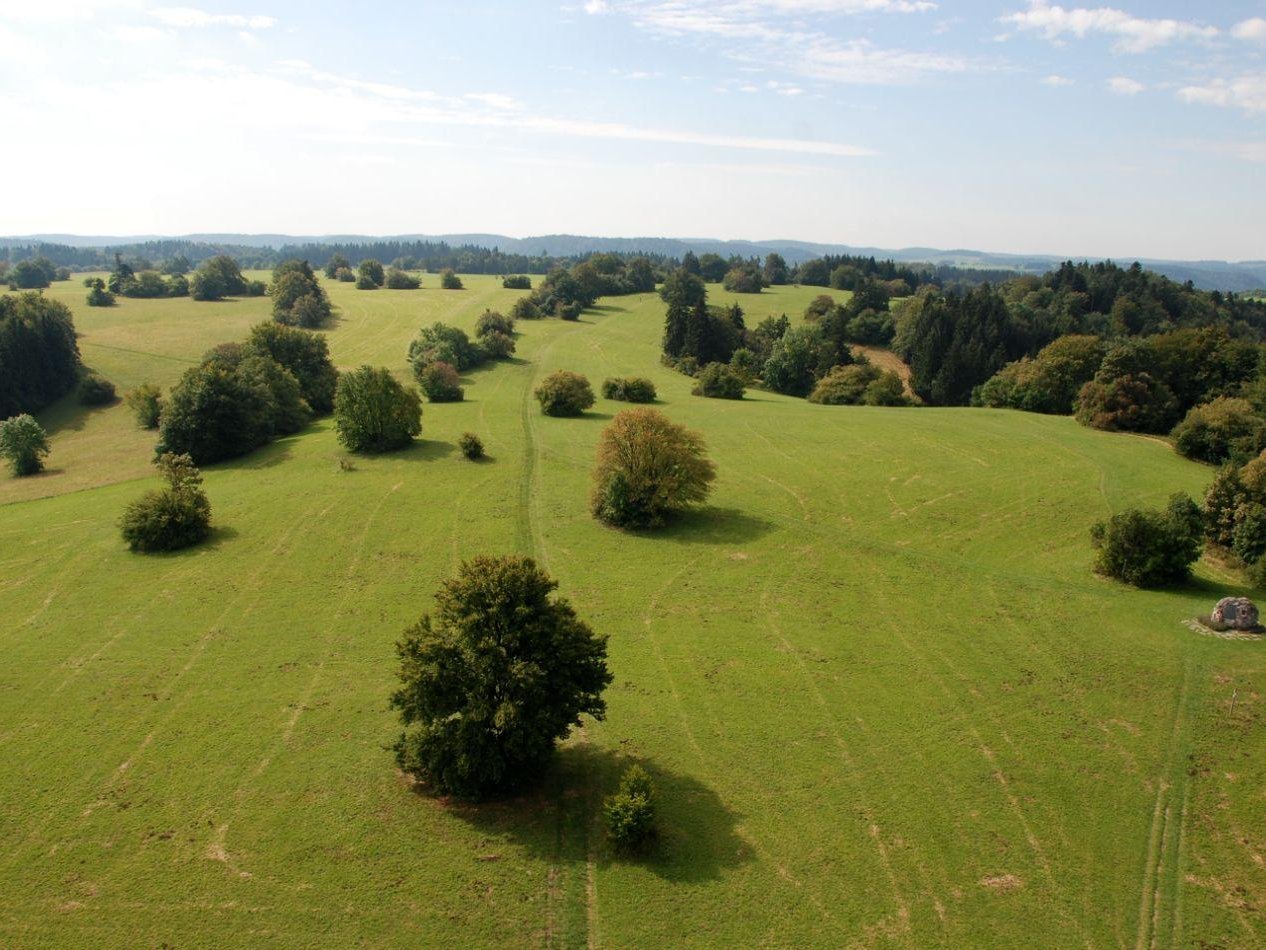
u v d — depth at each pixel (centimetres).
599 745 3036
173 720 3136
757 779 2850
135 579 4466
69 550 4881
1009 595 4378
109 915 2195
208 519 5150
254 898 2266
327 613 4072
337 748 2969
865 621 4088
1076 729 3161
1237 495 4847
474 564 2756
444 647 2617
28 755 2902
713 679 3506
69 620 3981
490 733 2611
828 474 6544
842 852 2502
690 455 5491
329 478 6262
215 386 6981
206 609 4109
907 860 2473
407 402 7088
